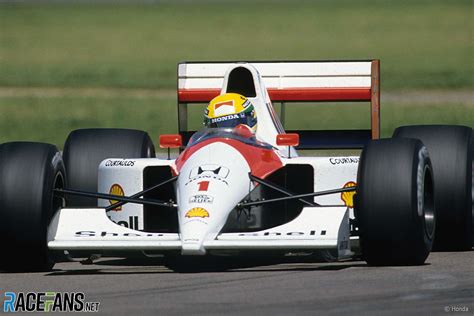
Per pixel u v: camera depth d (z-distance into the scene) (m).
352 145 43.00
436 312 24.39
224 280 28.81
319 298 25.97
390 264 31.16
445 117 88.38
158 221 35.53
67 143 38.22
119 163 34.25
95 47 178.25
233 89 37.28
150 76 134.38
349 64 43.38
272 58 154.75
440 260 32.44
